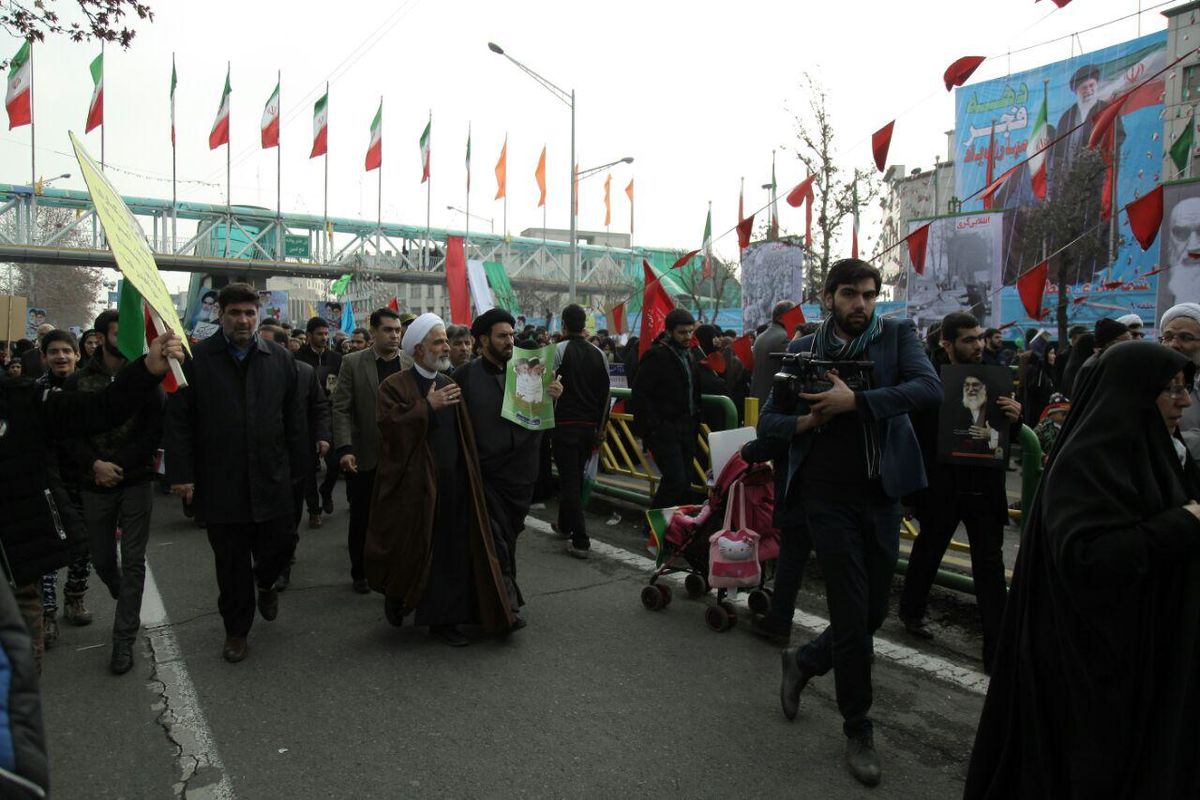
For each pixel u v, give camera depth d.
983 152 37.53
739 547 4.80
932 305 12.61
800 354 3.39
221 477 4.37
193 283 53.19
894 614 5.11
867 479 3.24
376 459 5.78
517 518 5.08
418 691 4.05
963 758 3.40
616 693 4.01
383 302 43.03
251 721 3.74
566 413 6.44
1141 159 30.27
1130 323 5.94
